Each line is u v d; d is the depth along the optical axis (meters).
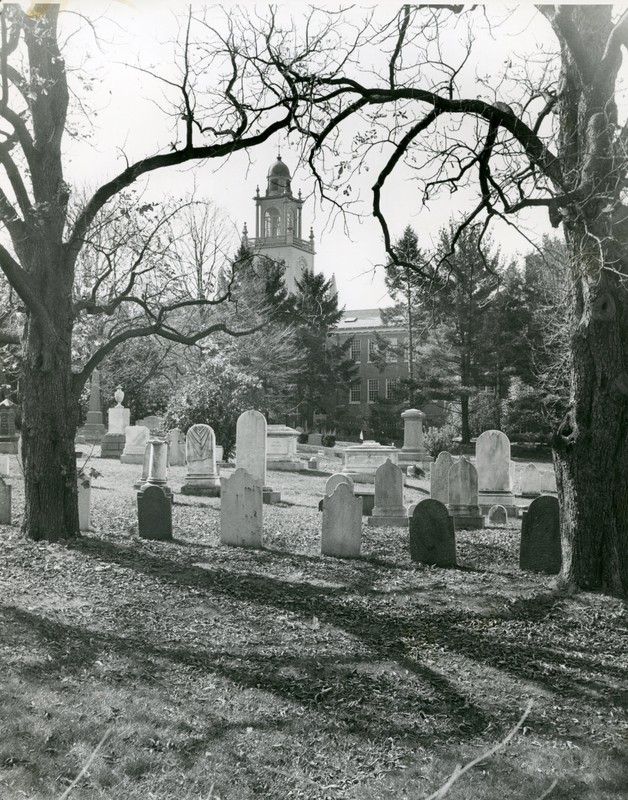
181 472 28.88
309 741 6.87
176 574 12.01
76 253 13.61
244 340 47.84
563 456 11.57
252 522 14.60
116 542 13.94
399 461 37.75
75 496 13.83
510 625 10.34
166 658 8.52
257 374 49.12
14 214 12.96
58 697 7.21
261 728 7.04
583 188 10.27
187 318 34.16
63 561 12.23
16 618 9.34
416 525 13.74
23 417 13.66
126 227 16.58
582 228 10.48
